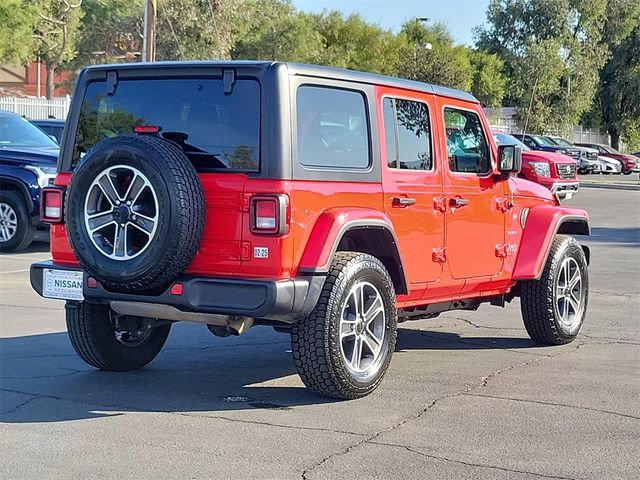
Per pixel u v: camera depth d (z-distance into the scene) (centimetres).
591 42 6216
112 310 694
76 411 632
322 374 638
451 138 771
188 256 607
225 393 686
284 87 617
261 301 598
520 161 813
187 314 631
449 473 519
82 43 4544
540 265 843
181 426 600
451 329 970
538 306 859
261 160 611
